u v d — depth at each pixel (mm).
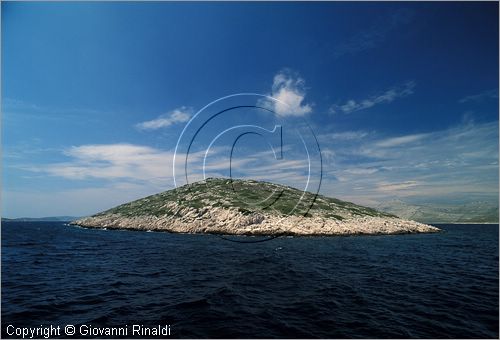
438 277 26969
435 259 39250
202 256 40281
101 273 28375
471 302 18812
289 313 16609
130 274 27828
